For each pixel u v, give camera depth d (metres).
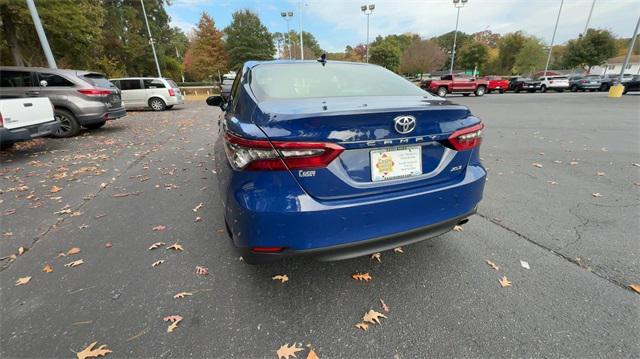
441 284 2.03
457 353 1.54
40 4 13.70
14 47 15.62
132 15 34.28
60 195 3.63
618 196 3.44
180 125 9.66
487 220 2.90
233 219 1.64
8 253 2.43
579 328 1.66
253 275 2.13
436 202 1.82
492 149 5.82
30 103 5.14
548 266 2.20
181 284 2.05
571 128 8.00
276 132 1.50
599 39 43.50
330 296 1.93
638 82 22.05
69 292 1.97
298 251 1.59
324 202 1.58
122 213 3.14
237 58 41.75
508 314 1.77
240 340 1.62
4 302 1.88
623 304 1.82
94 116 7.37
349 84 2.35
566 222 2.84
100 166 4.86
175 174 4.43
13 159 5.30
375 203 1.64
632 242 2.48
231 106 2.38
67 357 1.52
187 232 2.74
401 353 1.54
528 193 3.56
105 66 22.53
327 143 1.52
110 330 1.68
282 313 1.79
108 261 2.31
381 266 2.22
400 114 1.63
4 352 1.54
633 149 5.65
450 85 23.89
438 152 1.84
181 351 1.55
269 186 1.53
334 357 1.53
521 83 28.66
